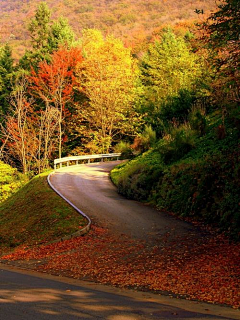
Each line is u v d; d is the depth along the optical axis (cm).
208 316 825
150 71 5438
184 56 4728
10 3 14350
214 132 2642
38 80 5422
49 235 2012
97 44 6550
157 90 4769
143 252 1533
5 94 5788
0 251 2023
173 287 1103
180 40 5600
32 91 5562
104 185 3139
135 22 10881
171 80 4559
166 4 11056
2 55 6081
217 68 1817
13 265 1585
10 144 5122
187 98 3509
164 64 5066
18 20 12731
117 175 3428
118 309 854
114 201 2556
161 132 3656
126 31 10350
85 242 1777
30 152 5022
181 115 3488
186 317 809
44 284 1152
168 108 3631
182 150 2636
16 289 1051
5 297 944
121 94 5303
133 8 11875
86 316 788
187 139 2658
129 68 5747
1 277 1270
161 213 2205
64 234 1973
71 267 1430
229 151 2108
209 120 3041
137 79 5403
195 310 879
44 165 5091
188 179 2189
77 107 5447
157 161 2847
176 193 2259
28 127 5438
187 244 1589
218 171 1967
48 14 6962
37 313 801
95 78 5541
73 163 5397
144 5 11794
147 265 1362
